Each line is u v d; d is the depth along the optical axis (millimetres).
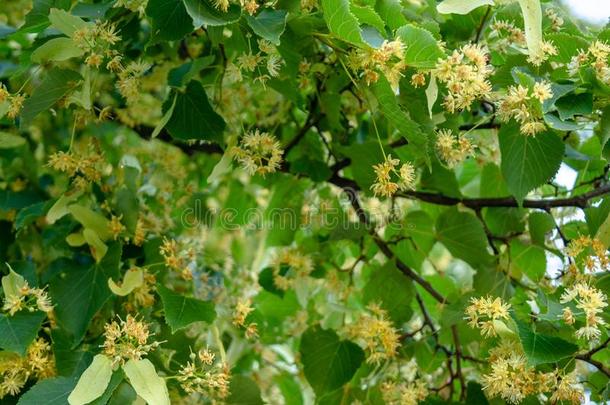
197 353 1391
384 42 1289
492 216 1502
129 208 1422
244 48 1406
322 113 1511
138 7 1380
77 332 1356
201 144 1570
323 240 1552
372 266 1538
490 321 1332
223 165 1392
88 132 1633
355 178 1445
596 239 1355
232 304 1532
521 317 1385
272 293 1551
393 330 1440
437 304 1510
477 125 1394
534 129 1304
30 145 1648
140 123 1612
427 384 1489
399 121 1326
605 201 1363
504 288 1440
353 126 1542
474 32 1429
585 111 1292
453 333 1445
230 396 1406
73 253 1441
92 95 1425
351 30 1291
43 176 1634
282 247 1578
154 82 1581
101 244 1404
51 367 1362
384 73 1304
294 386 1627
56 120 1646
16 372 1341
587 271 1352
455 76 1290
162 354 1364
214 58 1443
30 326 1328
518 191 1355
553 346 1304
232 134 1476
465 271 1593
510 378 1325
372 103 1350
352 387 1493
